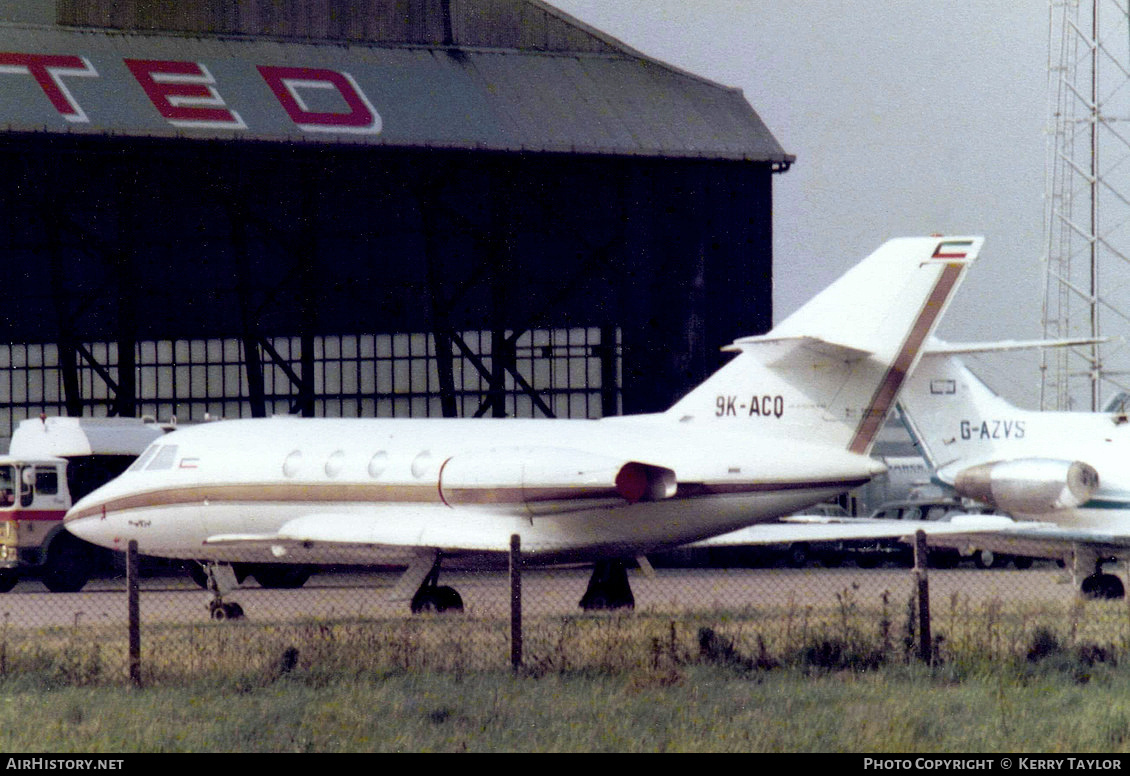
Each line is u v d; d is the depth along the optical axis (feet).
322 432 330.13
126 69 506.48
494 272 542.98
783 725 156.46
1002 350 303.48
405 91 527.40
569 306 556.10
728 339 552.82
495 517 302.45
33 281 593.83
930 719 158.71
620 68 570.87
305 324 548.31
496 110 529.04
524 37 569.64
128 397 537.24
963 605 289.12
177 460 339.16
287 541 320.09
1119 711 161.27
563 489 285.43
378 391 587.68
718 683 182.80
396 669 197.06
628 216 542.57
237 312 581.94
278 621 284.20
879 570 533.55
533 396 550.36
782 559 559.38
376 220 569.64
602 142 524.93
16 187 537.24
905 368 285.23
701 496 294.05
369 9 554.05
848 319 284.20
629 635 226.58
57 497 427.74
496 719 162.20
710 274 550.77
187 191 556.92
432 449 313.12
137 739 155.74
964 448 399.44
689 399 304.91
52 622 311.88
